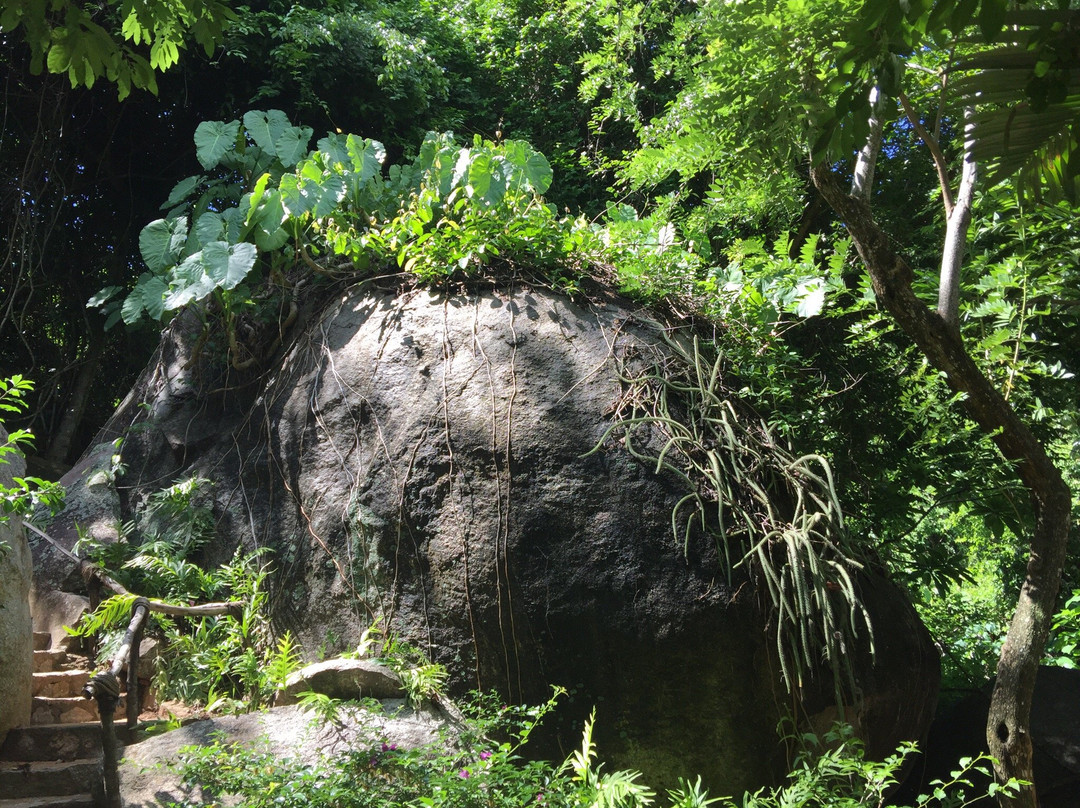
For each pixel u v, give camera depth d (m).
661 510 5.04
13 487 5.16
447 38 12.56
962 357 4.30
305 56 10.32
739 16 3.58
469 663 4.93
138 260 11.76
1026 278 5.22
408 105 11.34
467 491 5.21
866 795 4.09
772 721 4.72
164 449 6.78
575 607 4.87
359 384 5.84
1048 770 5.49
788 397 5.96
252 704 5.12
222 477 6.23
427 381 5.63
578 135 12.13
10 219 10.33
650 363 5.61
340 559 5.40
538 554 4.99
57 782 4.46
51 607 6.07
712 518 5.05
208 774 4.09
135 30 4.01
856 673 4.94
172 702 5.54
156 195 11.72
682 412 5.46
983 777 5.71
